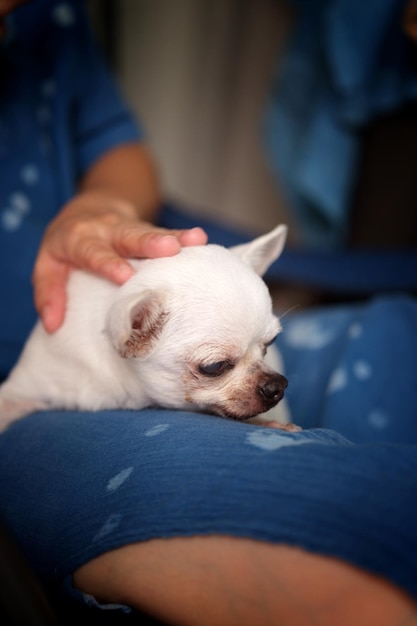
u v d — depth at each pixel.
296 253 0.67
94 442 0.36
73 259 0.46
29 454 0.38
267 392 0.45
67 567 0.32
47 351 0.48
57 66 0.64
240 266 0.46
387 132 0.82
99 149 0.68
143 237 0.44
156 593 0.29
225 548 0.28
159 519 0.29
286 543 0.27
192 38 1.06
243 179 1.12
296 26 0.97
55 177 0.61
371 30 0.79
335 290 0.67
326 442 0.31
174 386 0.46
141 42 1.05
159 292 0.44
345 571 0.26
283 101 0.92
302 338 0.58
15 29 0.63
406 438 0.48
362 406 0.49
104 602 0.31
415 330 0.53
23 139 0.61
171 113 1.09
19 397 0.48
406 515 0.26
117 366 0.46
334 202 0.87
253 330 0.45
